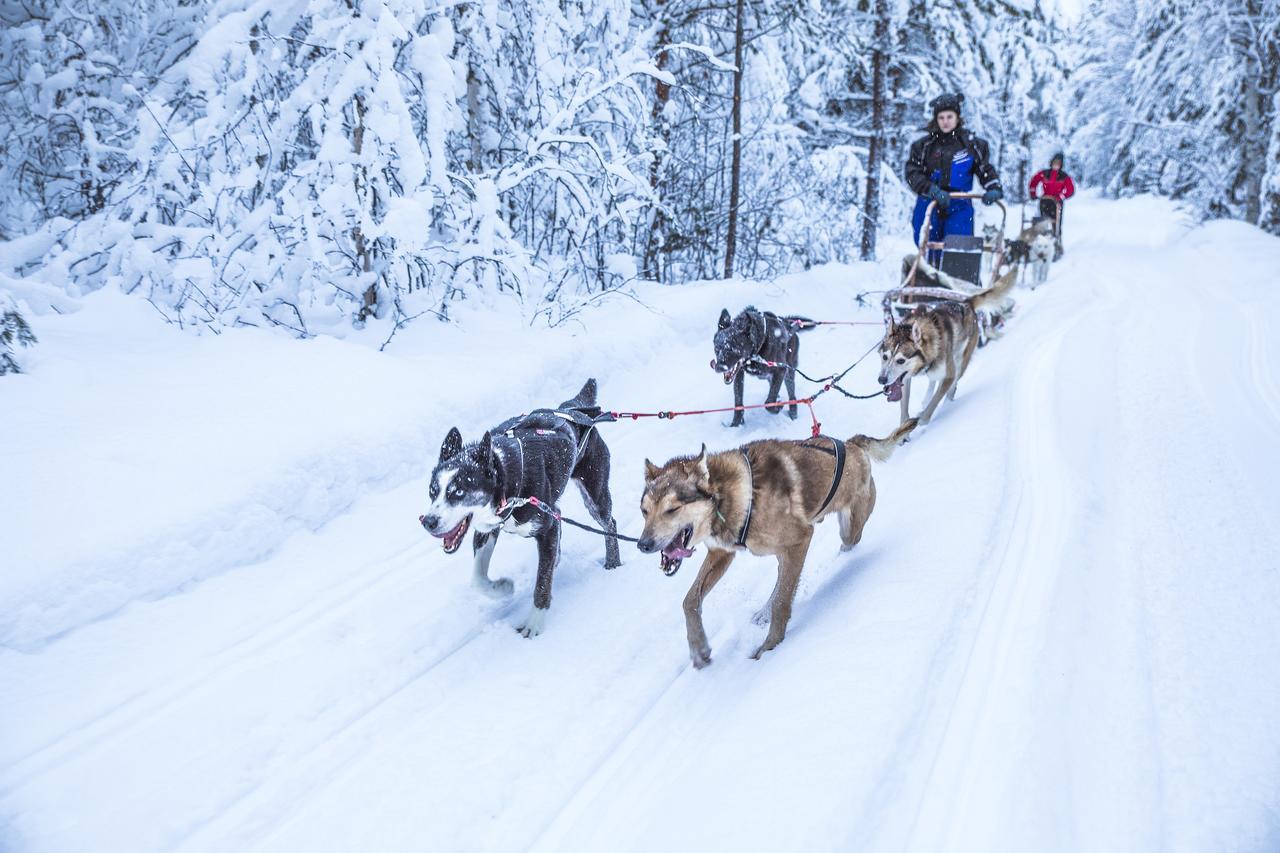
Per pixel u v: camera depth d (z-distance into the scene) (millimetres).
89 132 7789
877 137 15656
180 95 7535
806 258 14039
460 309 7867
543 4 8375
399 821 2775
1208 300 11359
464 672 3670
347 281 7137
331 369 5887
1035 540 4141
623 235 10227
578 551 4887
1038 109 29297
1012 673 3061
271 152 7020
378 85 6434
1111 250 21031
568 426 4516
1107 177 37781
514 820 2789
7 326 5062
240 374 5617
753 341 6793
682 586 4484
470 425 6004
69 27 8438
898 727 2793
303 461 4746
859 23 16703
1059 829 2334
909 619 3482
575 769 3039
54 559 3590
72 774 2889
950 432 6172
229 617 3871
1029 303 12648
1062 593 3582
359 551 4598
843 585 4141
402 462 5395
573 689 3535
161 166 6715
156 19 8789
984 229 15320
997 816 2400
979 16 18516
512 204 9781
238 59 6801
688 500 3582
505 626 4043
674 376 8141
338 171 6656
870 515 4934
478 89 8875
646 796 2881
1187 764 2568
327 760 3088
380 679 3568
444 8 7195
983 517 4379
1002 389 6977
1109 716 2824
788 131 12758
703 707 3428
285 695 3406
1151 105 26000
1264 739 2641
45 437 4406
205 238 6641
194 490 4246
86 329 6027
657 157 10969
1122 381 7047
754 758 2783
